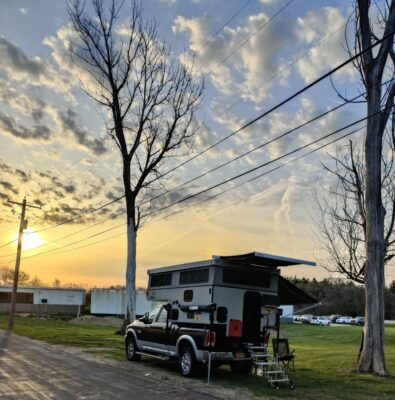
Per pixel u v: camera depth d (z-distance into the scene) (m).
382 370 13.00
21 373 11.94
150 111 27.73
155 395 9.65
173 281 13.56
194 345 11.98
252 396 9.86
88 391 9.79
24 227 35.53
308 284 100.19
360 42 14.91
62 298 62.16
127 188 27.41
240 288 12.32
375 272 13.61
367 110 14.38
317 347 25.06
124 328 26.27
